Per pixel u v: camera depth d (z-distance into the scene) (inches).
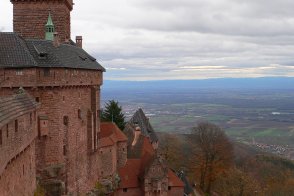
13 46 2442.2
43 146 2456.9
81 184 2910.9
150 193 3688.5
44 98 2460.6
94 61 3208.7
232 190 4763.8
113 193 3452.3
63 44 2851.9
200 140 5438.0
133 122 4943.4
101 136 3543.3
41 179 2428.6
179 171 5305.1
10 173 1529.3
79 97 2849.4
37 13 3038.9
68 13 3253.0
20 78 2359.7
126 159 3865.7
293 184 4928.6
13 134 1539.1
